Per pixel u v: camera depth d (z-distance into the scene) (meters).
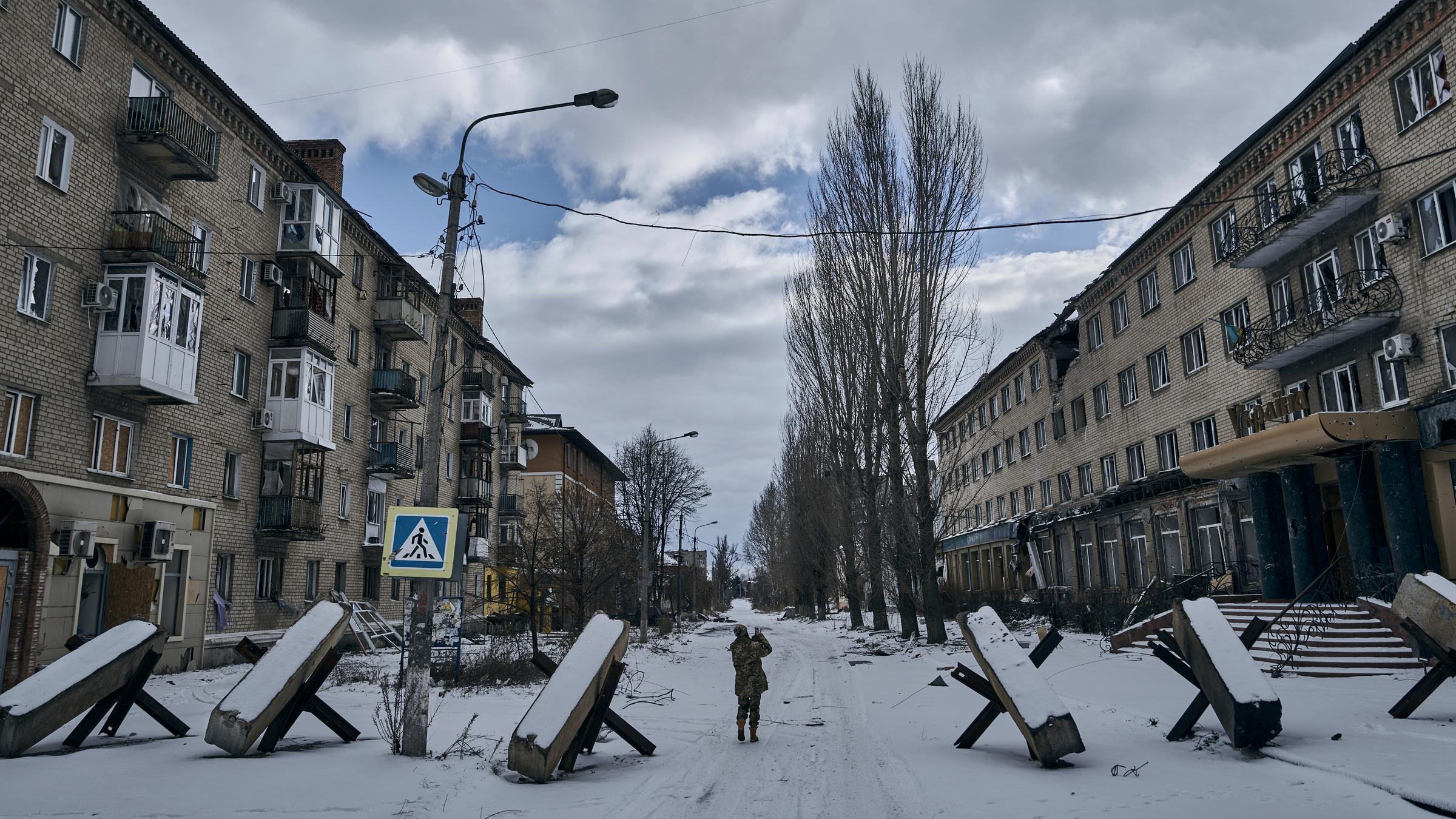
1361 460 17.95
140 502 19.05
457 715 12.02
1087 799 6.67
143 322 17.81
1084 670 16.16
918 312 25.66
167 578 20.08
